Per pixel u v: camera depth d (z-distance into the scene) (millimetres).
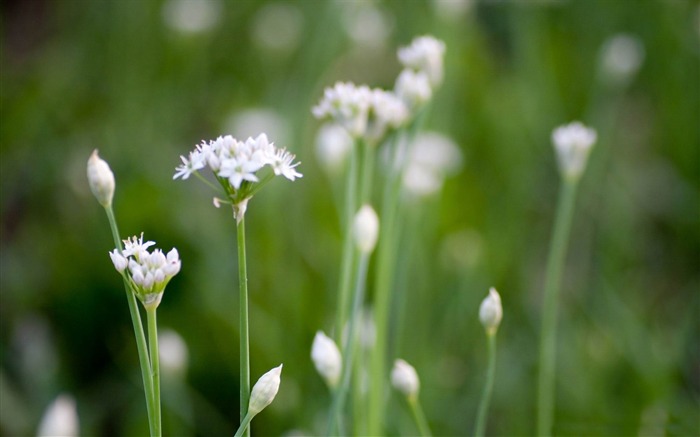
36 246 1236
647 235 1376
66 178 1325
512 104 1458
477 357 1150
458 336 1153
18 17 1836
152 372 802
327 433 882
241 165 797
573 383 1108
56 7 1806
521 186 1334
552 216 1409
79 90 1581
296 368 1107
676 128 1453
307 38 1546
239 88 1607
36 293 1173
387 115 937
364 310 1150
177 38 1577
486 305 880
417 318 1128
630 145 1507
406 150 968
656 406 1074
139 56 1575
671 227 1374
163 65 1601
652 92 1583
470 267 1155
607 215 1327
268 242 1159
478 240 1181
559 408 1102
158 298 797
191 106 1593
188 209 1209
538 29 1590
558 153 992
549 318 997
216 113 1572
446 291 1169
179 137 1524
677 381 1128
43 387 1117
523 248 1297
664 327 1213
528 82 1475
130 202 1192
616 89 1431
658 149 1479
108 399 1131
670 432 1045
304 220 1216
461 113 1416
